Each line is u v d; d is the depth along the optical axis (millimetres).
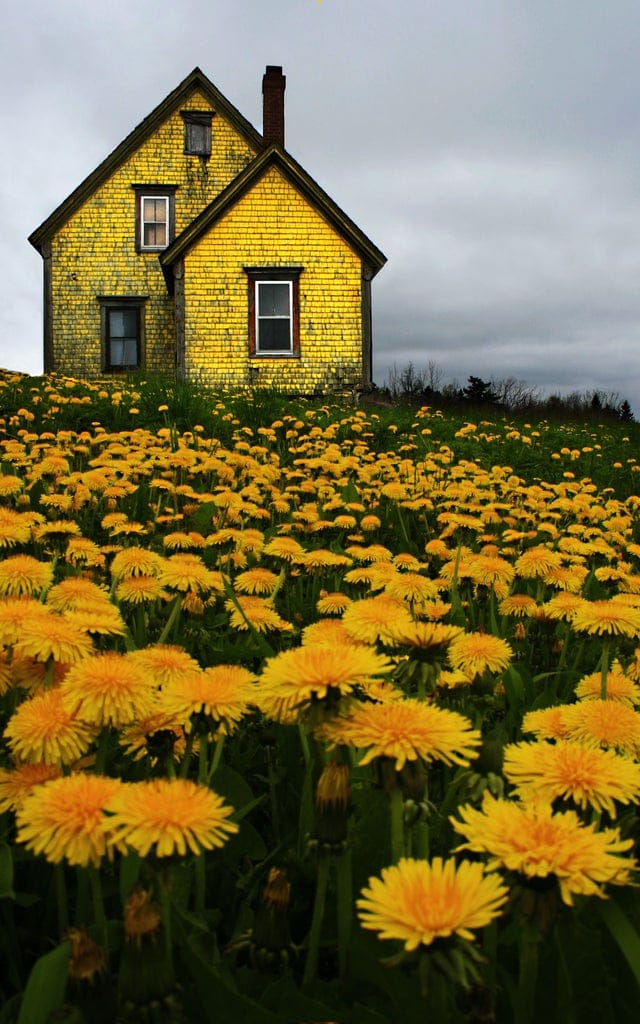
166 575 2271
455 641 1808
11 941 1192
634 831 1199
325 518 5043
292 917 1323
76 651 1383
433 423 11727
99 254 20750
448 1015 941
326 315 18594
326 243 18531
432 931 754
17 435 7949
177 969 1073
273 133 21156
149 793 939
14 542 2607
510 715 2014
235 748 1822
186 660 1522
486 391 35438
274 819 1609
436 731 1035
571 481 9023
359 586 2807
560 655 2787
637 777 1059
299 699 1026
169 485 4762
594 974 1011
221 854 1452
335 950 1240
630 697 1809
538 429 13023
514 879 872
